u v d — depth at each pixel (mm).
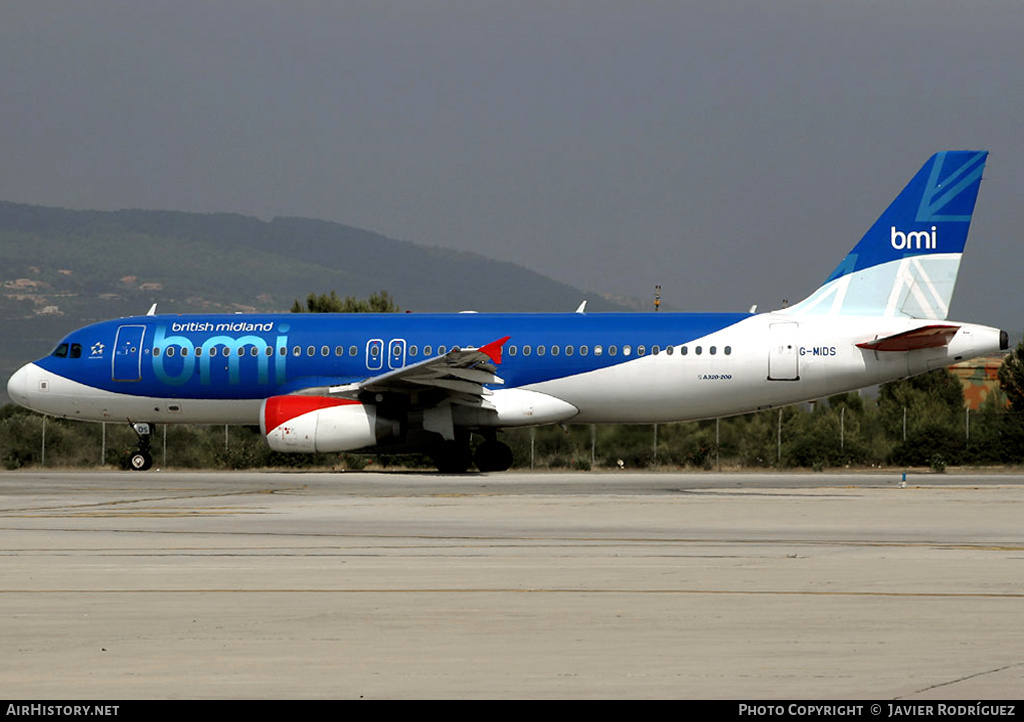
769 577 53750
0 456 180625
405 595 49062
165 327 146875
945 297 135500
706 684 33969
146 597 48656
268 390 143750
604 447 178500
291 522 79375
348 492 106875
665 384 136375
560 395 138125
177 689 33625
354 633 41188
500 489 110562
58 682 34469
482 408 137125
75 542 68062
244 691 33375
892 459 182000
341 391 134750
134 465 151500
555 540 68750
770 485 117625
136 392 146375
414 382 131125
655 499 97812
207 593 49656
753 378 135375
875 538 69812
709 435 185250
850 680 34312
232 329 145125
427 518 81938
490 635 40812
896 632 41188
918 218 135625
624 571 55750
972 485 118750
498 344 126750
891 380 135625
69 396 148000
